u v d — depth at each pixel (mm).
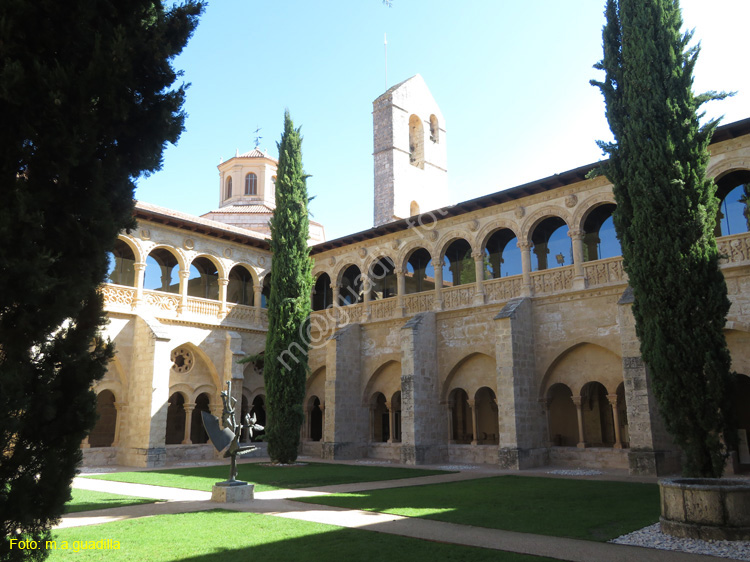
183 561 8414
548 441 25172
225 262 33750
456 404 32719
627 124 15297
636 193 14734
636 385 20422
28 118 6551
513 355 24484
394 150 41125
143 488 17984
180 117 8195
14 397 5914
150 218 30047
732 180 22094
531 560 8445
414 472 22609
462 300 28734
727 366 13305
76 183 7012
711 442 12781
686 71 15070
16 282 6180
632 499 14398
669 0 15430
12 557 6043
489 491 16344
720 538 9594
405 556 8672
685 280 13664
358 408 31797
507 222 27625
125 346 28672
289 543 9578
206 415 15688
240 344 32844
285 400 26656
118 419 28188
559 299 25422
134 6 7820
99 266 7105
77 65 7129
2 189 6441
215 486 14875
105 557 8656
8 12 6527
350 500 14703
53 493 6391
